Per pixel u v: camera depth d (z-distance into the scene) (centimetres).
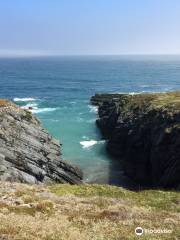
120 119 9700
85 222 2452
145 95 11056
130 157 7900
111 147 8775
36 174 5853
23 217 2388
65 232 2155
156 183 6669
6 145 6000
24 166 5759
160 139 6731
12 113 7325
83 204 3002
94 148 9075
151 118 7956
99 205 3027
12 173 5281
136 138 7906
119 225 2445
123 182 7056
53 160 6669
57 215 2573
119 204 3134
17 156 5881
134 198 3622
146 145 7475
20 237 1958
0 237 1931
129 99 10975
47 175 6175
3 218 2298
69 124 11631
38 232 2094
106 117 11131
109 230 2298
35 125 7731
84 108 14538
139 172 7319
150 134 7500
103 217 2622
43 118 12525
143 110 9062
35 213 2566
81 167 7681
